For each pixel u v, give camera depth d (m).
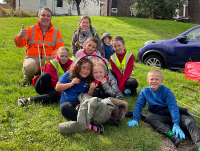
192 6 26.86
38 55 4.34
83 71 3.00
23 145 2.41
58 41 4.43
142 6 24.33
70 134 2.67
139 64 7.11
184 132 2.82
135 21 18.42
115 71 4.08
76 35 4.62
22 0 22.47
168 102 2.95
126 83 3.96
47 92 3.54
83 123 2.52
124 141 2.62
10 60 5.99
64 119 3.03
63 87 2.96
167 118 2.96
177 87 4.82
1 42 8.50
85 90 3.14
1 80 4.35
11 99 3.49
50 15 4.25
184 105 3.87
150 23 18.30
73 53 4.75
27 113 3.11
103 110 2.67
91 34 4.52
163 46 6.75
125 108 2.92
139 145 2.56
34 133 2.65
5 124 2.78
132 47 10.19
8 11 19.38
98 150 2.43
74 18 16.75
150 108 3.21
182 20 27.30
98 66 3.04
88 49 3.64
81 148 2.41
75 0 23.67
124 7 27.78
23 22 14.02
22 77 4.74
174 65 6.63
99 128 2.74
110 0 27.12
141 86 4.68
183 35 6.54
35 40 4.28
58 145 2.46
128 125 2.99
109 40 5.84
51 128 2.79
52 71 3.52
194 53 6.18
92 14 26.67
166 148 2.59
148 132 2.86
